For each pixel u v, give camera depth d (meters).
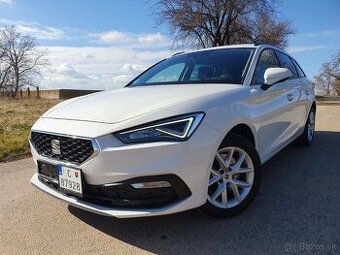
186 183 2.99
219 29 30.72
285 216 3.47
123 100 3.50
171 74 4.58
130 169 2.90
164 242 3.10
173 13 30.22
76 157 3.12
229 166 3.44
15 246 3.16
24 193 4.45
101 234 3.30
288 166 5.14
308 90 6.00
